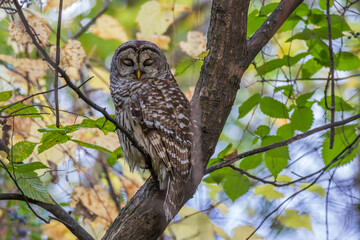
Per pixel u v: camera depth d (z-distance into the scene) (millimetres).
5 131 10891
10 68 12695
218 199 11422
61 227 12805
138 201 8430
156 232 8289
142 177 13375
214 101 8281
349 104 10516
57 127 7246
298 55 9867
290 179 11258
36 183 7918
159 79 9984
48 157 12062
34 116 8242
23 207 12430
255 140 9812
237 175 9555
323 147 9984
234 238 10758
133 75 10180
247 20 9352
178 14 14781
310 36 9828
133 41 10828
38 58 12680
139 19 13078
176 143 8477
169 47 13844
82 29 14148
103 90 14602
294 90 10164
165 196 8375
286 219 10945
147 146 8703
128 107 9320
